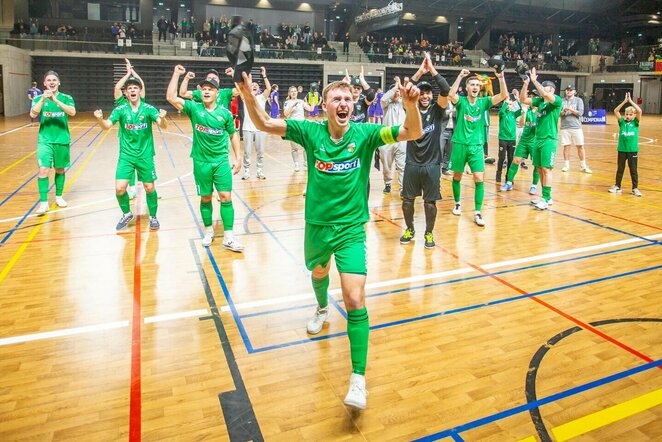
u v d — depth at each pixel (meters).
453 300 4.33
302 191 8.82
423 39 40.59
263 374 3.16
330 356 3.39
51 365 3.23
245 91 2.64
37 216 6.90
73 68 28.80
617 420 2.71
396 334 3.71
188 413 2.76
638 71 37.66
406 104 2.62
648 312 4.06
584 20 42.69
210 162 5.39
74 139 16.78
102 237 6.00
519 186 9.60
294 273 4.91
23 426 2.63
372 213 7.40
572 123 11.02
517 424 2.68
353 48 36.62
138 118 5.95
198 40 31.19
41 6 33.00
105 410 2.78
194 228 6.45
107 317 3.93
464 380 3.10
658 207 7.82
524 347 3.51
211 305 4.18
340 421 2.71
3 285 4.51
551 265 5.20
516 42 45.78
